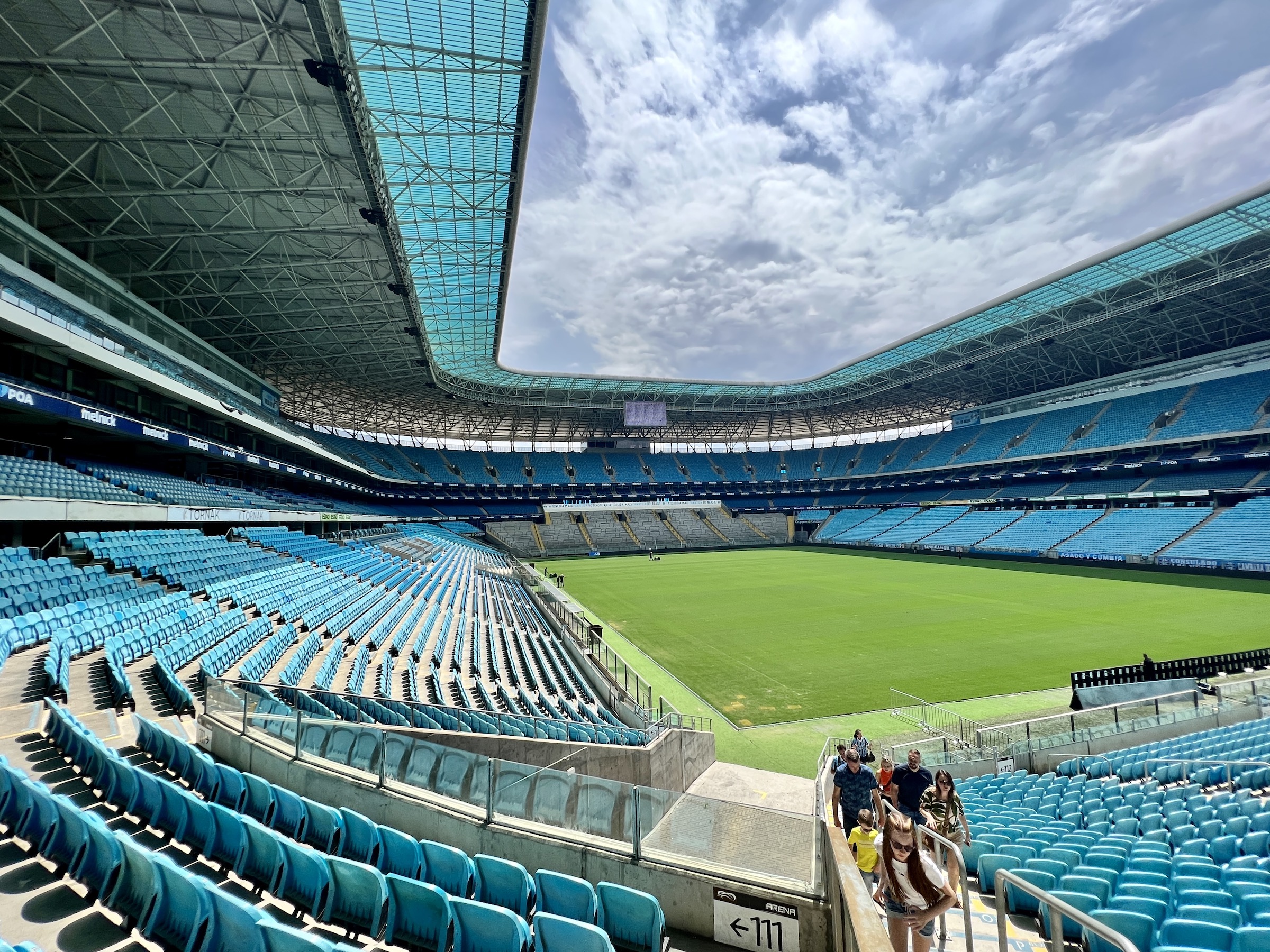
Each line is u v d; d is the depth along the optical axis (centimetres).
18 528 1828
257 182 2456
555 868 629
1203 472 5128
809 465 9450
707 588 4291
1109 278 3975
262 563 2525
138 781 662
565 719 1255
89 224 2608
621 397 7538
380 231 2714
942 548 6125
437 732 974
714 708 1842
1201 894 582
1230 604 3036
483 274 3594
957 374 6625
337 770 777
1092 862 679
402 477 7200
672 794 606
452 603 2838
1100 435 5859
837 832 519
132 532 2230
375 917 498
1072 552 4981
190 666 1219
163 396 2909
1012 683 1980
